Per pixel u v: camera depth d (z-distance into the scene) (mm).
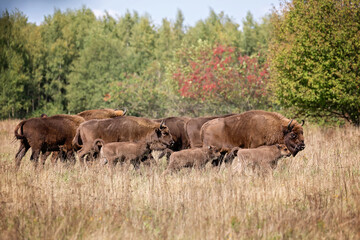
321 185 28594
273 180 30203
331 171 33312
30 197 25031
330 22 63688
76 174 34531
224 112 105688
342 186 28281
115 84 134125
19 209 23438
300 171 34281
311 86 65000
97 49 172000
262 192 26422
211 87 99125
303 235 20047
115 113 50344
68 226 20484
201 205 23828
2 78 161875
